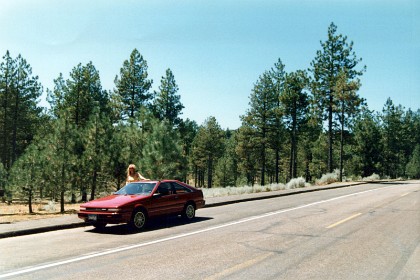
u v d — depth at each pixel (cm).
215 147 7669
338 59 4366
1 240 960
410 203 1834
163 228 1152
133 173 1531
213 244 887
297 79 5284
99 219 1089
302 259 739
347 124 4253
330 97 4381
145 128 3291
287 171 8512
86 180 2528
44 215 1712
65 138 2416
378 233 1027
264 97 5459
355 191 2738
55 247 863
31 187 2098
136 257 757
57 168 2152
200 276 620
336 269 667
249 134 5606
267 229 1099
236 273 639
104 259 741
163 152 2684
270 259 739
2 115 5203
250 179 8962
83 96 4406
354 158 6625
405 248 841
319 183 3981
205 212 1560
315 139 6556
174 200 1266
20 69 5094
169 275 626
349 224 1184
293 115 5334
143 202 1142
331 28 4397
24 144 5594
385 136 7838
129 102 4781
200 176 9575
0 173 2991
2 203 3084
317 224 1189
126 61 4825
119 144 2942
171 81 5341
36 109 5412
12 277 618
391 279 610
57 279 605
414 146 10162
